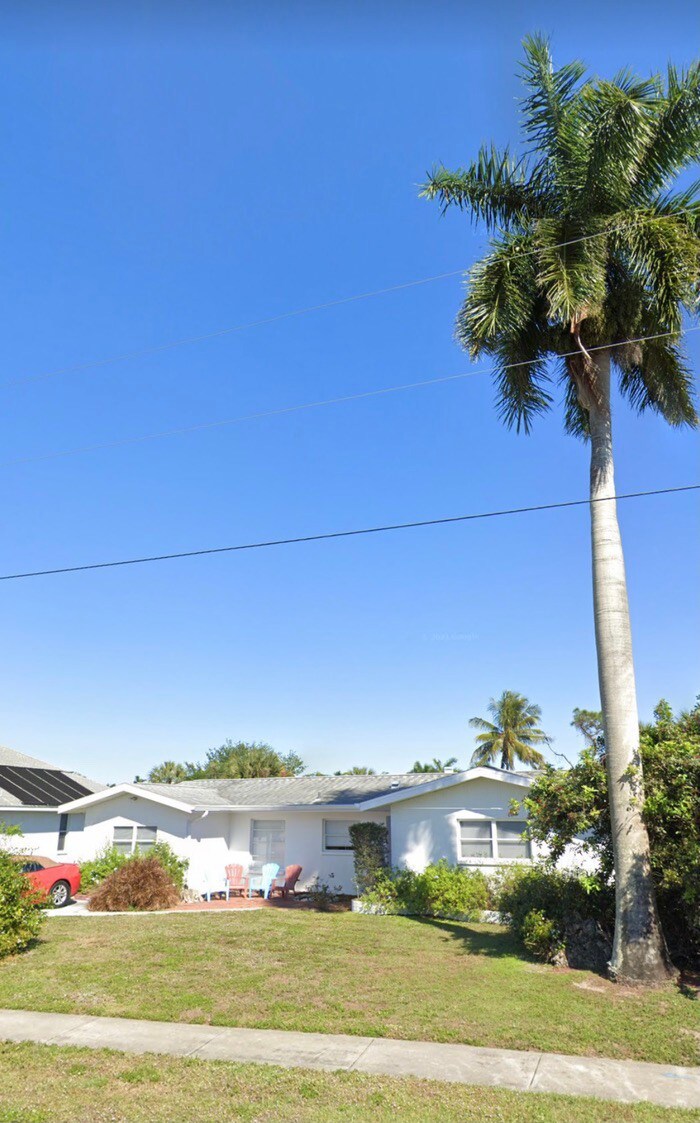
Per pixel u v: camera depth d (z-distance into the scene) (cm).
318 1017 1020
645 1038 941
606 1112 719
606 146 1417
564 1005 1080
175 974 1248
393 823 2252
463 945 1523
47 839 2767
